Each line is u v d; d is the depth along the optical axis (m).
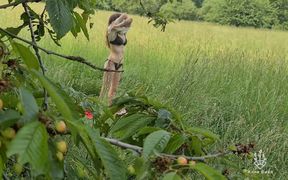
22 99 1.05
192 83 8.12
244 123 6.98
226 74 9.36
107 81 9.34
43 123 1.04
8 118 1.04
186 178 1.22
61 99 1.08
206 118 7.14
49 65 11.12
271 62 10.48
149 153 1.30
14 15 16.17
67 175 1.79
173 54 13.38
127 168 1.36
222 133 7.08
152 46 14.70
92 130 1.14
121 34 9.34
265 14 28.25
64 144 1.13
